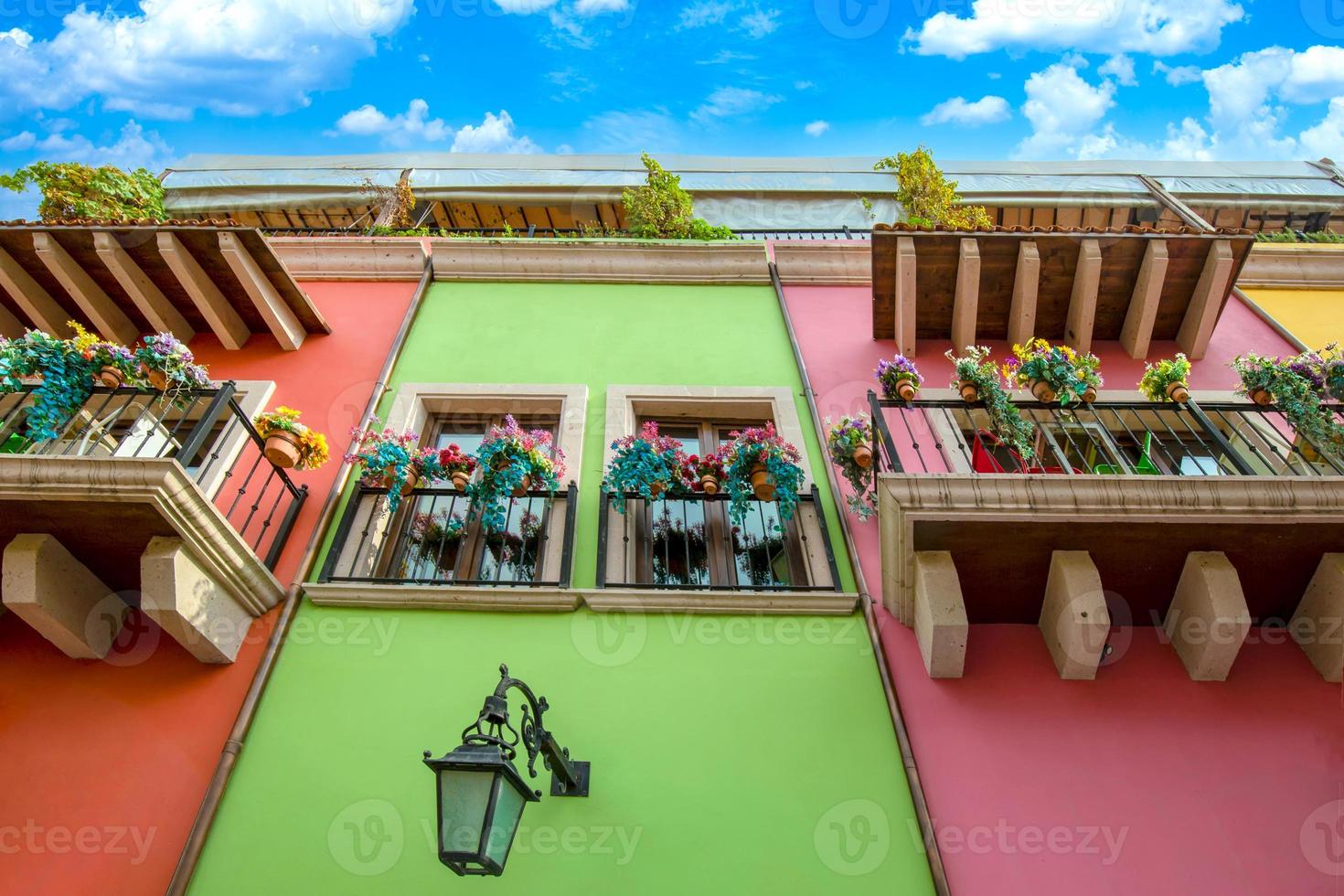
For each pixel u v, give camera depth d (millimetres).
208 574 5027
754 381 7395
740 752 4703
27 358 5605
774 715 4887
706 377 7430
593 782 4543
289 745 4680
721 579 5887
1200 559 5113
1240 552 5121
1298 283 8961
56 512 4742
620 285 8633
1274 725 4898
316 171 12016
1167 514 4863
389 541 5996
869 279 8828
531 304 8305
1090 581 5012
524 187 11727
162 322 7551
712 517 6219
